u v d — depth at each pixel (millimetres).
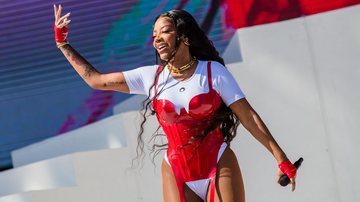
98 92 12250
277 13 12164
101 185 10422
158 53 7801
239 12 12219
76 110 12258
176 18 7719
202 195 7812
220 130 7844
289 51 10875
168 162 7832
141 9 12312
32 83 12273
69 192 10289
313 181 10875
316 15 10875
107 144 11070
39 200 10164
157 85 7688
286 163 7492
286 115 10867
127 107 11812
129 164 10516
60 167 10625
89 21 12305
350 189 10906
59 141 11562
